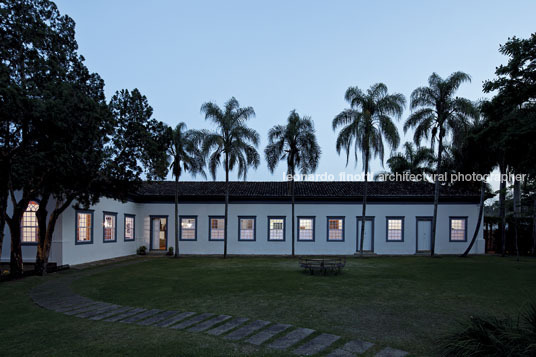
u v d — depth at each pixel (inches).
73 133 453.1
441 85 840.3
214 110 819.4
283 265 674.8
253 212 927.0
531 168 460.4
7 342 227.5
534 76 428.1
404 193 931.3
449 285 446.9
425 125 840.3
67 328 258.7
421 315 296.4
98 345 219.5
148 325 266.7
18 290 422.0
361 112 829.2
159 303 343.6
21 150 456.4
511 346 182.1
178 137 826.2
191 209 935.7
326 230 919.0
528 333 191.5
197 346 216.1
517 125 441.7
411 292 399.2
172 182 1058.1
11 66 454.6
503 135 456.8
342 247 915.4
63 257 644.1
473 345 190.1
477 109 823.7
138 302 349.1
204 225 931.3
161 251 936.3
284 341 226.7
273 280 485.1
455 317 290.5
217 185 1027.9
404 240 911.0
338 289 415.8
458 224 919.7
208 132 833.5
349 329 254.8
